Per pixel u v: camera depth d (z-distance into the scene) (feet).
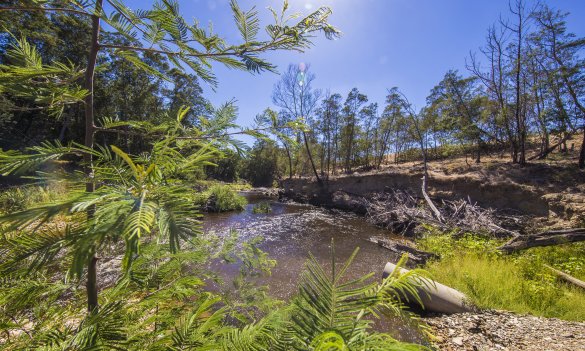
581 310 13.85
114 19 3.14
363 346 2.53
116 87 53.06
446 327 13.37
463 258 21.83
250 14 3.49
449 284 17.47
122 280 3.85
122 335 3.15
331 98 107.14
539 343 11.28
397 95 70.59
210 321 3.18
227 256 6.46
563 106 47.21
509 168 50.88
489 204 43.19
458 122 71.51
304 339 2.86
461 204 41.52
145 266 4.52
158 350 3.08
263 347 2.98
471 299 15.30
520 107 56.08
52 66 3.36
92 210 2.69
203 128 4.18
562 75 45.01
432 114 90.22
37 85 2.92
